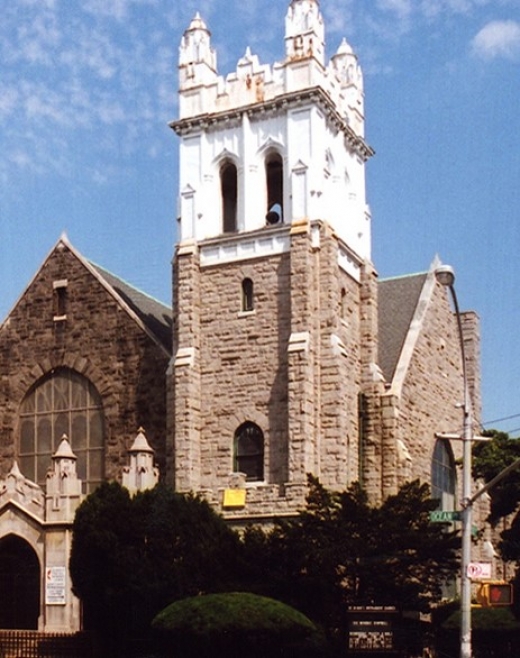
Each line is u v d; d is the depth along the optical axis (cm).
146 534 4700
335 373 5300
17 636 4881
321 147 5578
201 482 5403
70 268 6141
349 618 4272
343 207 5803
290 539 4562
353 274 5791
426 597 4719
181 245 5675
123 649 4700
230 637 4150
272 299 5441
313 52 5594
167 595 4566
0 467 6075
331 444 5250
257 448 5347
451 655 4797
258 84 5706
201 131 5803
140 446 5309
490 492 6400
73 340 6044
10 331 6209
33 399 6112
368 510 4638
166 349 5847
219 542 4750
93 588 4678
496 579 6619
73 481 5238
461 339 3888
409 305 6619
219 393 5459
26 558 5528
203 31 5916
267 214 5806
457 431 6712
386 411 5681
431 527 4634
